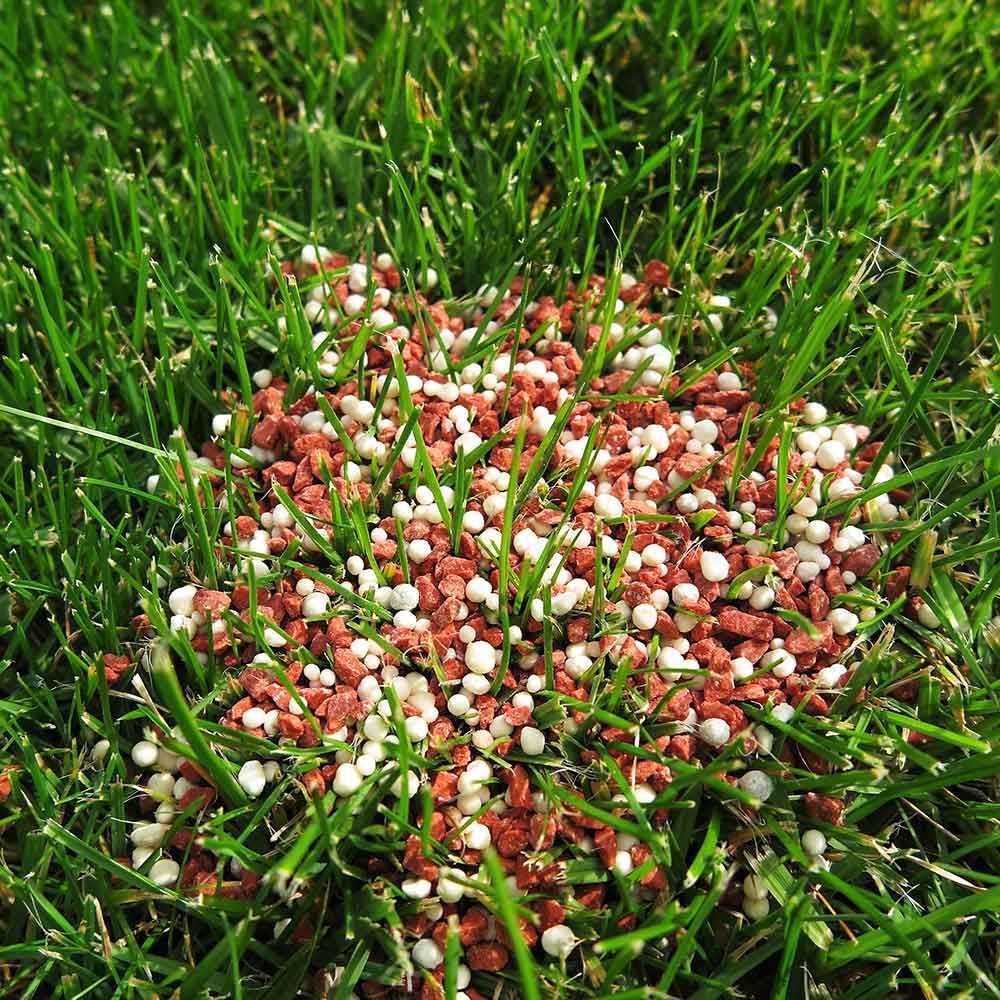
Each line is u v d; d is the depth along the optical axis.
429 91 0.19
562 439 0.16
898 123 0.18
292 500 0.15
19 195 0.18
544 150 0.18
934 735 0.13
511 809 0.14
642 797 0.13
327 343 0.16
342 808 0.13
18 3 0.20
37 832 0.14
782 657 0.14
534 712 0.14
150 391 0.17
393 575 0.15
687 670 0.14
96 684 0.14
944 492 0.16
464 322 0.17
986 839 0.14
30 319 0.18
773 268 0.17
